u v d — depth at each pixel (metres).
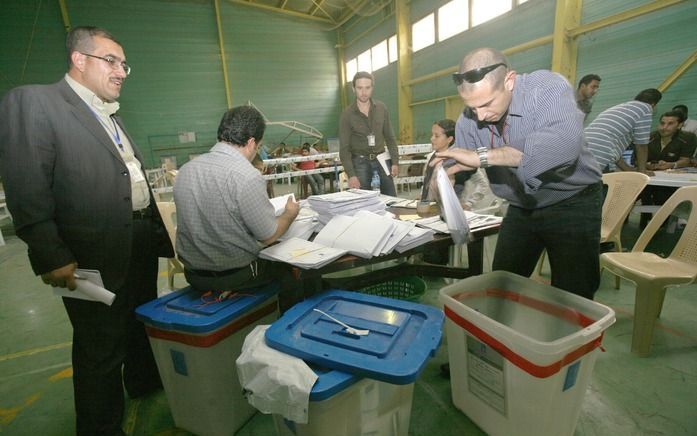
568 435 1.08
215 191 1.14
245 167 1.18
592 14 4.39
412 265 1.82
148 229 1.33
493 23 5.79
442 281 2.50
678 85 3.70
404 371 0.78
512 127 1.14
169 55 8.66
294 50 10.02
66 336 2.06
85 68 1.06
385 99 9.24
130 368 1.46
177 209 1.23
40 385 1.62
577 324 1.11
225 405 1.22
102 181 1.04
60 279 0.97
